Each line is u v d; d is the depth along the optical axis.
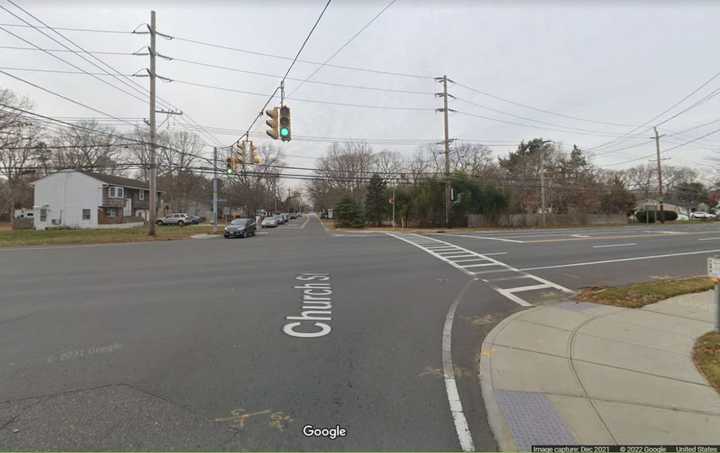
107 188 45.16
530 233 26.41
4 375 3.79
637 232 26.38
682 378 3.65
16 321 5.64
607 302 6.91
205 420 3.01
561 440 2.72
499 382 3.63
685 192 69.44
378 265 11.62
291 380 3.76
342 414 3.13
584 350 4.45
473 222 39.72
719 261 5.01
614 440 2.69
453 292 8.02
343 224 42.81
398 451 2.64
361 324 5.66
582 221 45.00
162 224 51.31
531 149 57.81
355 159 66.31
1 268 10.91
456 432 2.89
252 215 74.12
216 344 4.73
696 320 5.72
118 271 10.34
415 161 60.00
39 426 2.88
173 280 9.01
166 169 53.41
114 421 2.96
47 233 27.78
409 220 41.38
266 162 70.12
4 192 48.50
